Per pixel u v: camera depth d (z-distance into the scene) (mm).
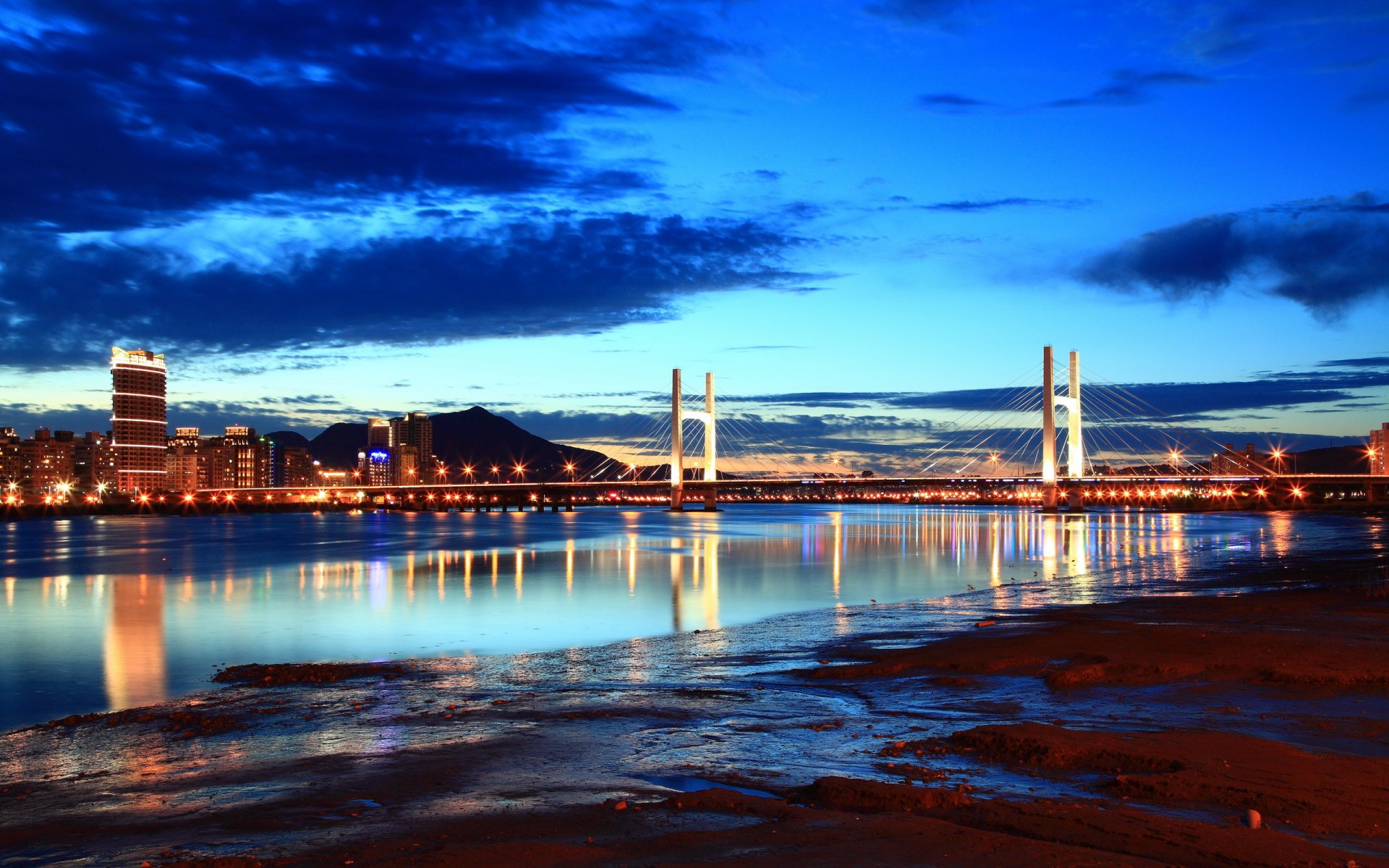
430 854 11773
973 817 13008
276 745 18734
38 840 13273
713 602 48625
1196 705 20562
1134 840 11836
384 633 38531
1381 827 12484
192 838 13156
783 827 12547
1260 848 11492
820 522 192875
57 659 32656
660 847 11922
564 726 19766
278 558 90250
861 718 20000
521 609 46375
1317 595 42531
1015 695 22000
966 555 85875
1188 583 52094
